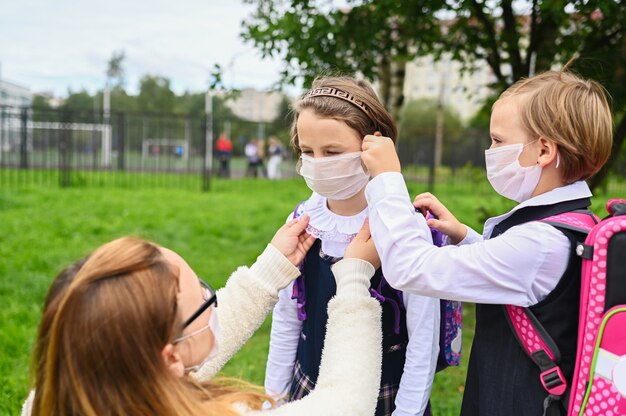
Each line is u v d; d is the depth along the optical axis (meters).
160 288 1.10
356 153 1.59
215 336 1.30
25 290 5.02
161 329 1.09
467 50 4.85
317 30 4.38
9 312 4.43
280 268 1.55
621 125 4.16
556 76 1.50
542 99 1.44
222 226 8.47
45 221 8.18
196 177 17.98
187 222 8.84
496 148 1.51
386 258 1.44
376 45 4.80
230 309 1.52
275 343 1.87
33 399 1.22
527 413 1.42
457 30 4.73
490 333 1.52
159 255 1.16
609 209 1.43
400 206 1.45
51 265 5.90
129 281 1.08
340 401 1.26
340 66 4.39
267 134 24.11
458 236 1.72
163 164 25.25
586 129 1.41
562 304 1.38
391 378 1.69
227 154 18.73
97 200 10.78
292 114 1.82
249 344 4.14
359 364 1.32
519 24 4.55
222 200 11.80
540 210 1.48
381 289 1.64
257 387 1.37
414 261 1.41
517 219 1.53
